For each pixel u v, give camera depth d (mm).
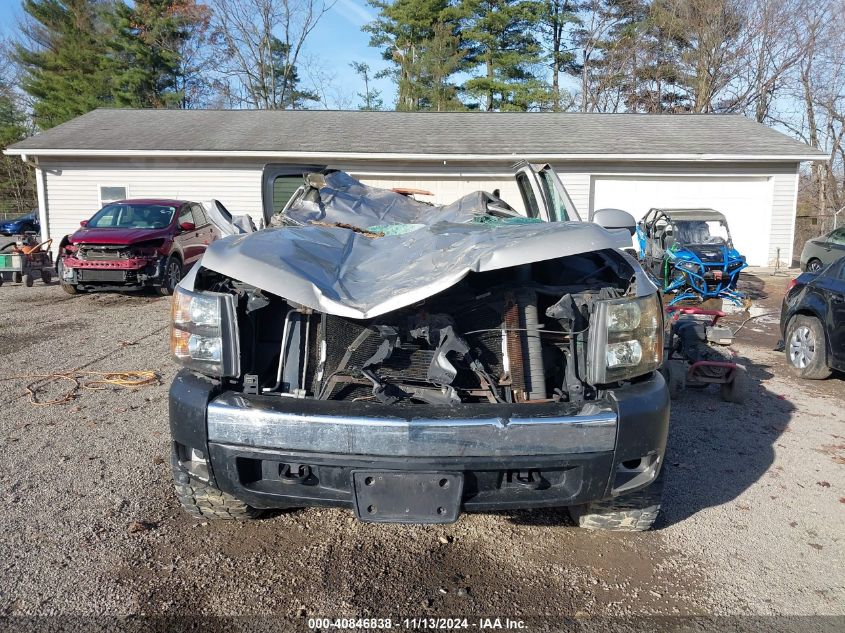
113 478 4074
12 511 3617
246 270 2941
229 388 3061
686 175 16969
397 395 2988
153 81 38406
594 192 17109
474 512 2850
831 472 4406
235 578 3061
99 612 2789
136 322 9188
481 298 3168
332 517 3672
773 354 8125
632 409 2854
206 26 38406
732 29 32156
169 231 11562
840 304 6426
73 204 17484
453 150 16562
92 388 5945
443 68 35344
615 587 3045
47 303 10891
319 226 4129
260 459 2838
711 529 3596
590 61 37125
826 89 30359
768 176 16844
